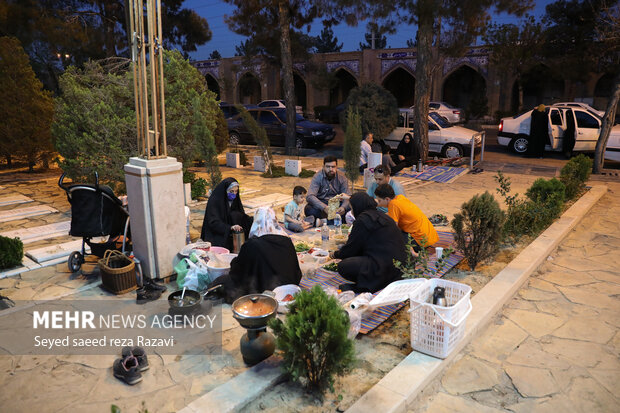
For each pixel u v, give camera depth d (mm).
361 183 12133
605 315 4801
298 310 3328
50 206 8992
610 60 25500
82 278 5535
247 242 4762
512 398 3490
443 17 13289
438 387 3617
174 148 9305
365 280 4914
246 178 12500
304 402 3334
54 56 21688
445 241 6789
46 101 12148
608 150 14227
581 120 15203
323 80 28859
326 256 5797
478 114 30984
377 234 4973
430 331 3775
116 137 8523
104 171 8648
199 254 5242
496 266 5957
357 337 4266
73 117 8711
